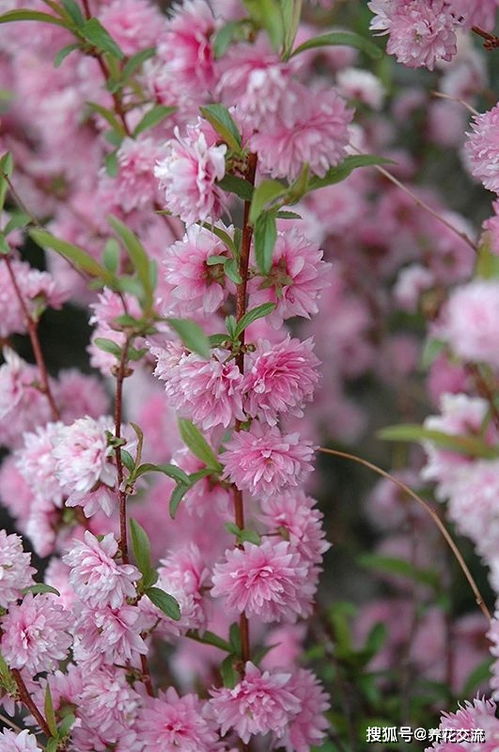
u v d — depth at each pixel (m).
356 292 1.25
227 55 0.80
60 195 1.08
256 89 0.79
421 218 1.17
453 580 1.16
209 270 0.83
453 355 0.90
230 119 0.81
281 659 1.04
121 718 0.85
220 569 0.85
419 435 0.81
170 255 0.83
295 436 0.83
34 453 0.91
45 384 0.95
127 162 0.95
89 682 0.85
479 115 0.87
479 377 0.91
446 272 1.11
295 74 0.80
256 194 0.80
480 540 0.94
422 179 1.24
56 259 1.03
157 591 0.84
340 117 0.80
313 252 0.83
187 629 0.87
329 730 0.97
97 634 0.84
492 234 0.87
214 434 0.85
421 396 1.27
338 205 1.11
